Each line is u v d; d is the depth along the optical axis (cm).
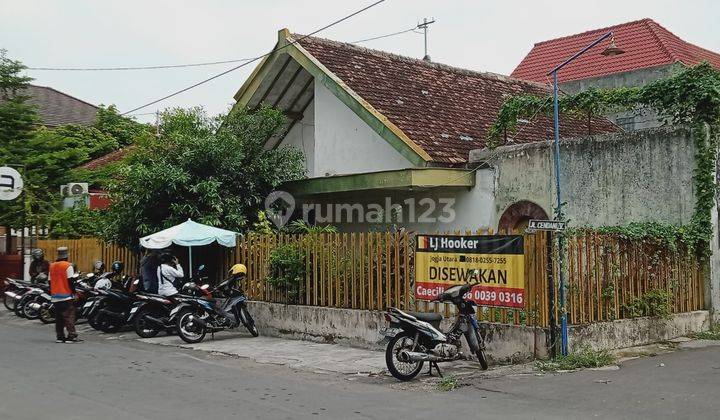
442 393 816
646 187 1261
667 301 1157
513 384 847
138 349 1186
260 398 784
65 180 2159
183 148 1559
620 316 1093
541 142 1371
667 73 2264
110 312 1420
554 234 977
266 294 1369
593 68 2609
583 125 1864
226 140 1545
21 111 2117
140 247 1627
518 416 688
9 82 2092
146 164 1603
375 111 1481
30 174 2073
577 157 1347
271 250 1354
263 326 1352
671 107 1257
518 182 1396
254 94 1791
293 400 775
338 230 1703
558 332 972
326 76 1585
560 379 862
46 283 1725
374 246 1177
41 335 1382
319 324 1244
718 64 2655
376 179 1412
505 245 1008
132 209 1555
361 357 1083
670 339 1155
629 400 744
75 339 1285
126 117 3400
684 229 1193
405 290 1123
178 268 1398
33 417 688
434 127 1532
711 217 1212
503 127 1453
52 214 2116
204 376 926
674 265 1192
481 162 1451
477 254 1036
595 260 1054
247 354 1124
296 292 1301
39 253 1819
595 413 693
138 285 1484
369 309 1173
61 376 917
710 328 1235
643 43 2559
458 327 965
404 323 912
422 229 1537
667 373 884
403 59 1867
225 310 1299
